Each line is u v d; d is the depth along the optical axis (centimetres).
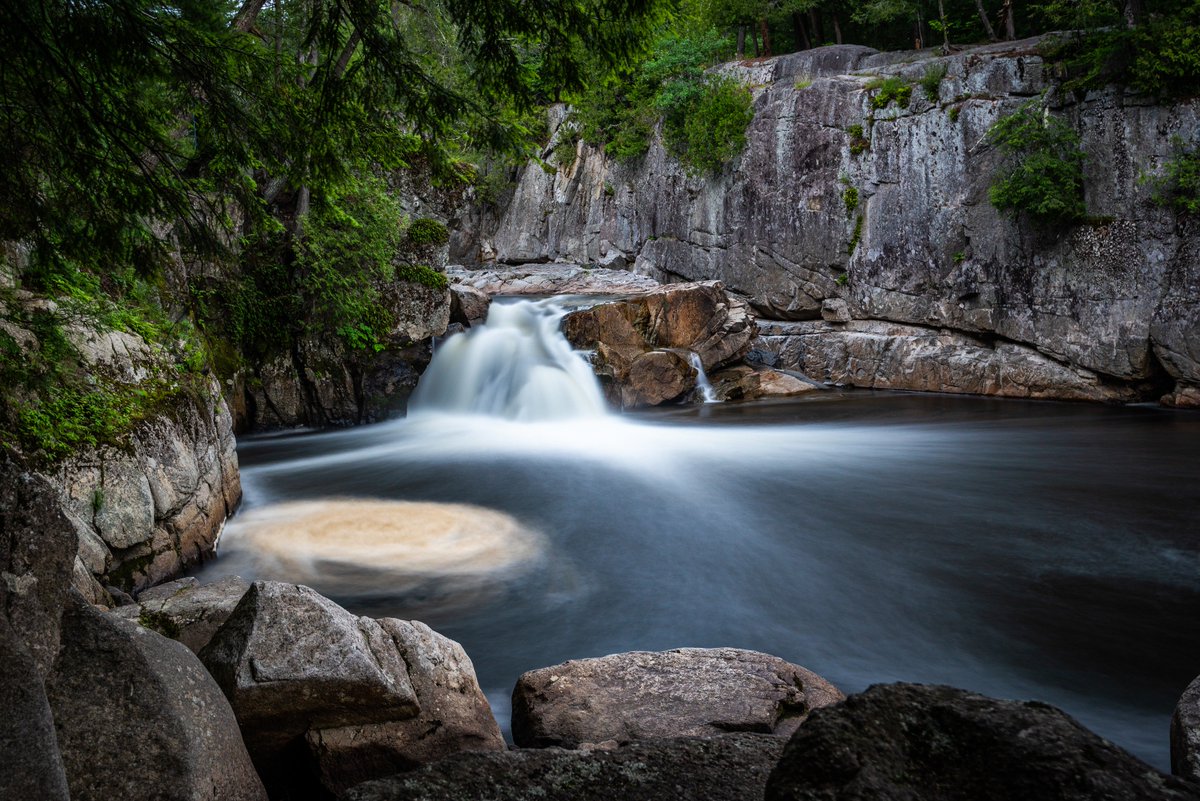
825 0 3106
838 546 908
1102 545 903
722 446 1516
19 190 446
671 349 2072
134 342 806
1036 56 1959
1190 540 916
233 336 1435
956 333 2141
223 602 526
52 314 612
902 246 2211
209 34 439
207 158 570
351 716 389
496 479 1228
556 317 2036
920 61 2383
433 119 472
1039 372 1958
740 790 268
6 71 397
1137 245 1786
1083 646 645
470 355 1806
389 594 749
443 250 1681
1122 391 1855
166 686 285
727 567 839
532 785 267
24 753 215
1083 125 1856
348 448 1460
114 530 655
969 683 585
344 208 1393
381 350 1588
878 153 2250
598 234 3409
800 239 2462
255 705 368
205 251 498
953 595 756
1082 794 167
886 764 182
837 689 493
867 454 1427
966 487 1180
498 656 629
